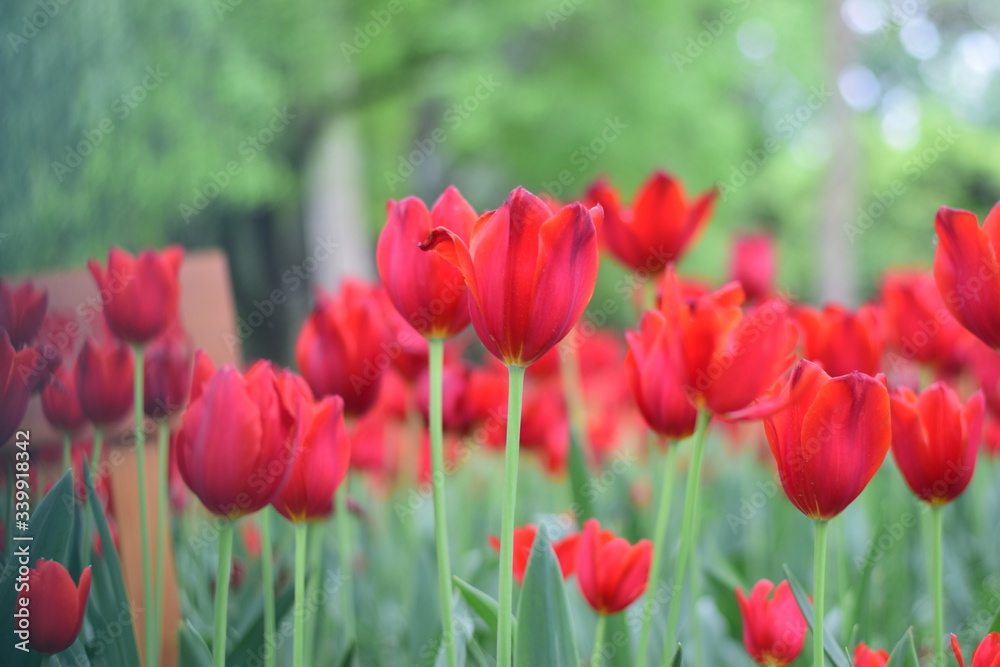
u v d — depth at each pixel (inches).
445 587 38.9
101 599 41.6
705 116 438.0
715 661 49.5
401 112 444.1
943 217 39.6
